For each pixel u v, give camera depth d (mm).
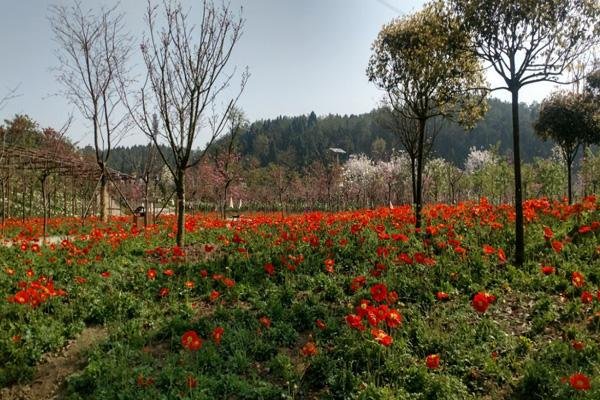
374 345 6383
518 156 9406
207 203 43562
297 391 6098
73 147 29234
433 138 14195
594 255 9109
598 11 8359
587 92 19188
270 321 7844
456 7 9656
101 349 7320
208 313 8633
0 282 9539
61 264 10969
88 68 22422
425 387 5699
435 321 7234
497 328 6926
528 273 8766
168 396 5883
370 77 12812
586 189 24469
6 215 27188
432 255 9789
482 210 12812
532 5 8453
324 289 9102
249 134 124000
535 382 5621
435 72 10750
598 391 5090
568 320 7070
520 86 9227
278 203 48844
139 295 9375
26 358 7137
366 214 15297
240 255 11406
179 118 12273
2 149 16594
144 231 15680
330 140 108562
